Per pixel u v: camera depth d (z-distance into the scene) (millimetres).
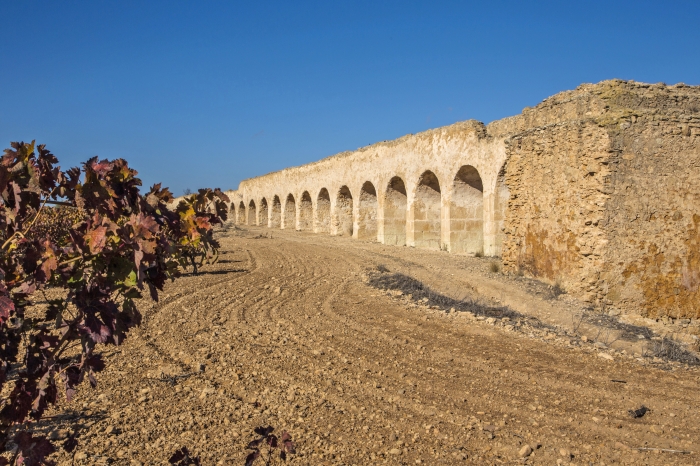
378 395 5672
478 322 8977
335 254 19844
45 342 2617
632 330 9328
